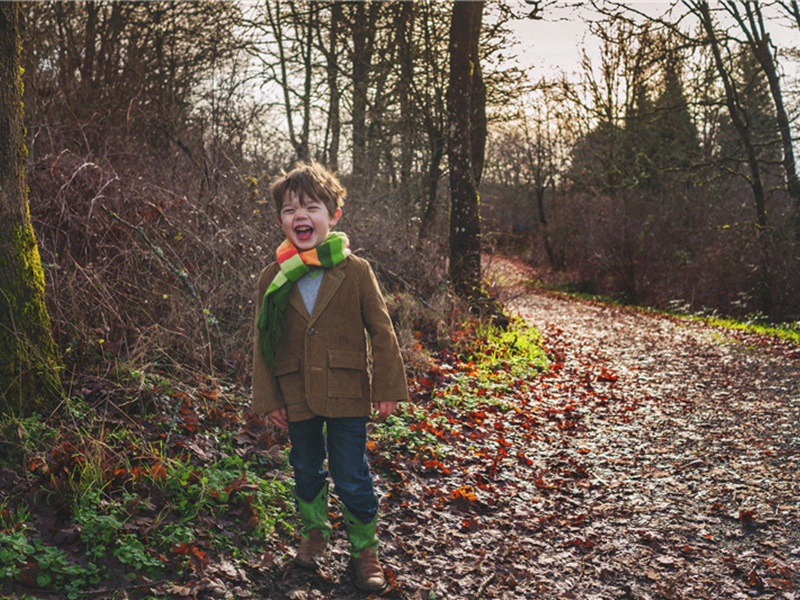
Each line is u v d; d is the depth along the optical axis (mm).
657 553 3809
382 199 11422
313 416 2939
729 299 17484
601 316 17375
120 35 11547
